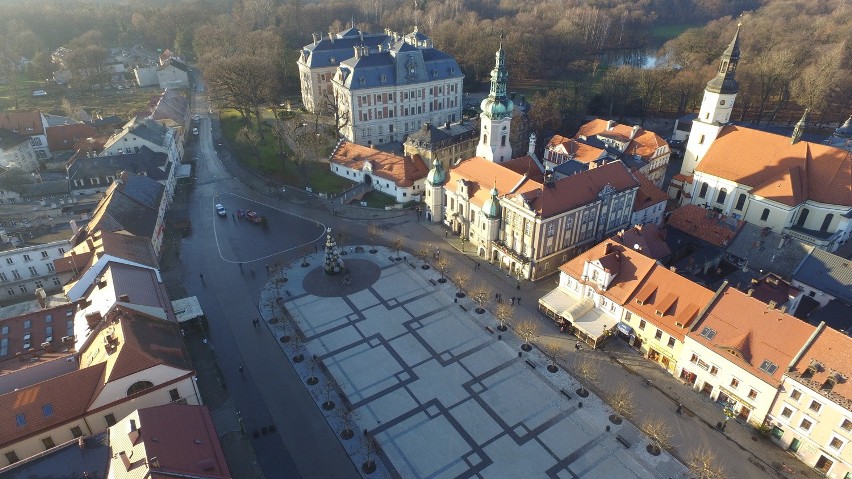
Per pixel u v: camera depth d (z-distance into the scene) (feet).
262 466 228.22
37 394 209.97
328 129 611.88
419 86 588.91
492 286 351.05
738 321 252.01
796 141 384.88
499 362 286.46
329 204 461.37
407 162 471.21
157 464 161.17
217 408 257.14
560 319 313.94
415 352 293.43
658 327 276.21
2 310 304.71
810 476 223.92
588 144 490.49
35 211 390.42
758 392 238.89
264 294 341.82
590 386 270.05
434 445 237.66
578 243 367.45
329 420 250.57
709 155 423.23
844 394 212.43
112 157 448.65
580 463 229.04
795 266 324.80
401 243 395.14
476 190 387.34
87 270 288.92
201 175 523.70
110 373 214.48
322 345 298.35
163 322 258.98
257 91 616.39
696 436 241.55
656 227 349.20
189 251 391.04
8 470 172.96
